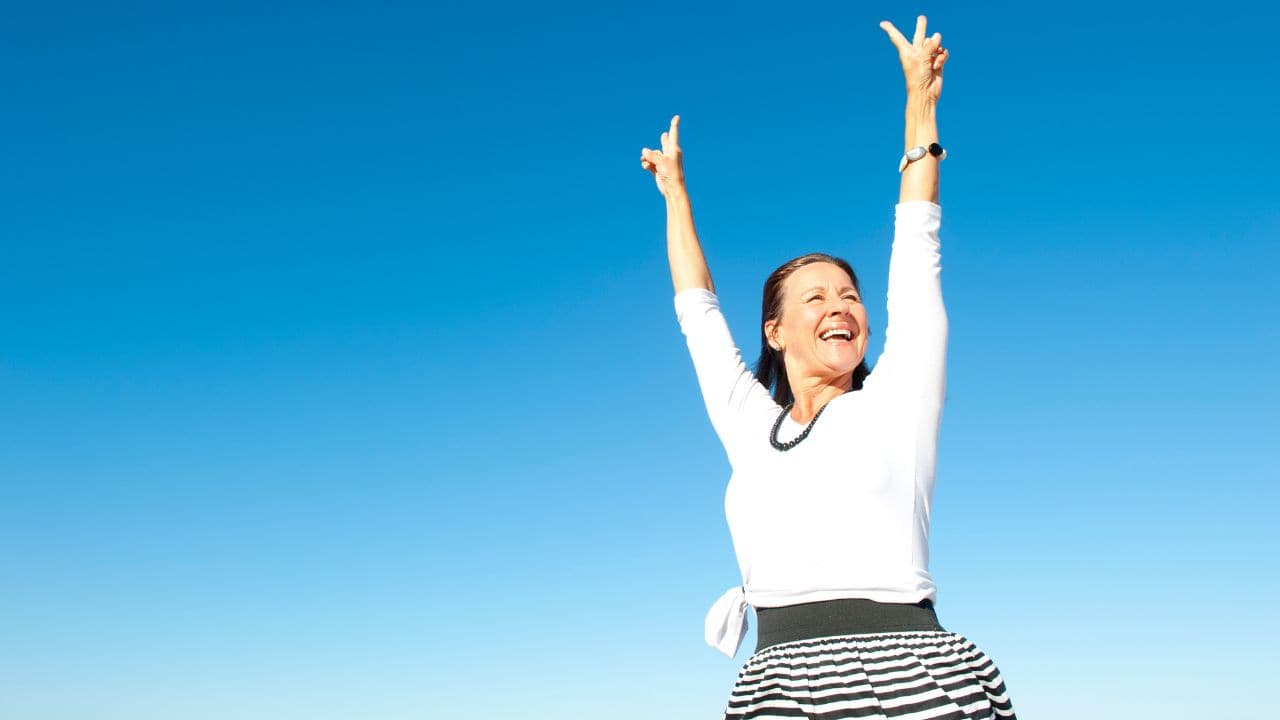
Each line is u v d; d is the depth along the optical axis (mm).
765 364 4168
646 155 4785
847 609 3256
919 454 3406
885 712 3045
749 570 3531
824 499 3371
